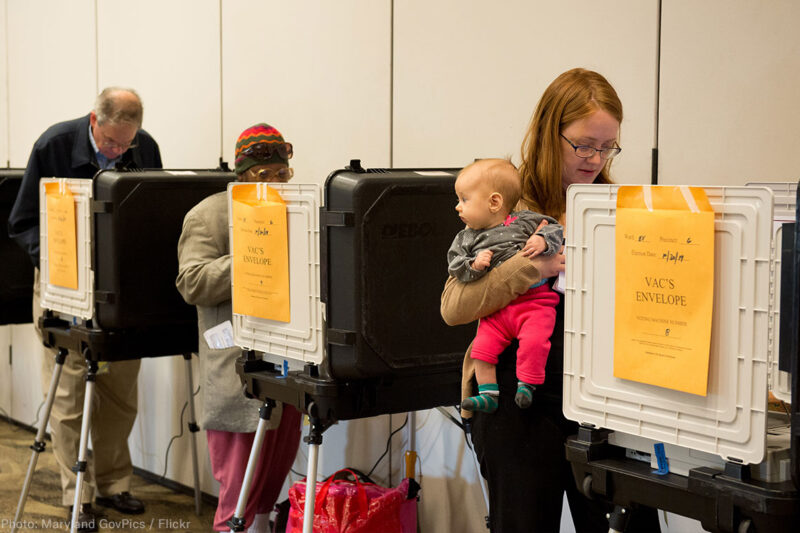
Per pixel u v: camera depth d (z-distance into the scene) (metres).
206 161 4.01
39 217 3.54
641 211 1.45
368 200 2.06
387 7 3.14
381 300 2.09
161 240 2.97
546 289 1.76
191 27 4.03
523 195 1.90
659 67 2.41
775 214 1.92
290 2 3.52
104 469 3.83
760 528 1.31
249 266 2.32
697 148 2.34
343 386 2.10
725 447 1.36
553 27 2.65
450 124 2.96
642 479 1.47
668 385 1.42
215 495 3.93
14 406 5.45
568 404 1.60
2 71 5.51
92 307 2.92
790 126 2.15
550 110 1.86
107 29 4.56
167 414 4.21
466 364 1.85
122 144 3.42
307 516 2.12
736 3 2.24
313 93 3.45
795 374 1.26
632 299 1.47
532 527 1.77
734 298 1.34
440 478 3.11
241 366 2.38
